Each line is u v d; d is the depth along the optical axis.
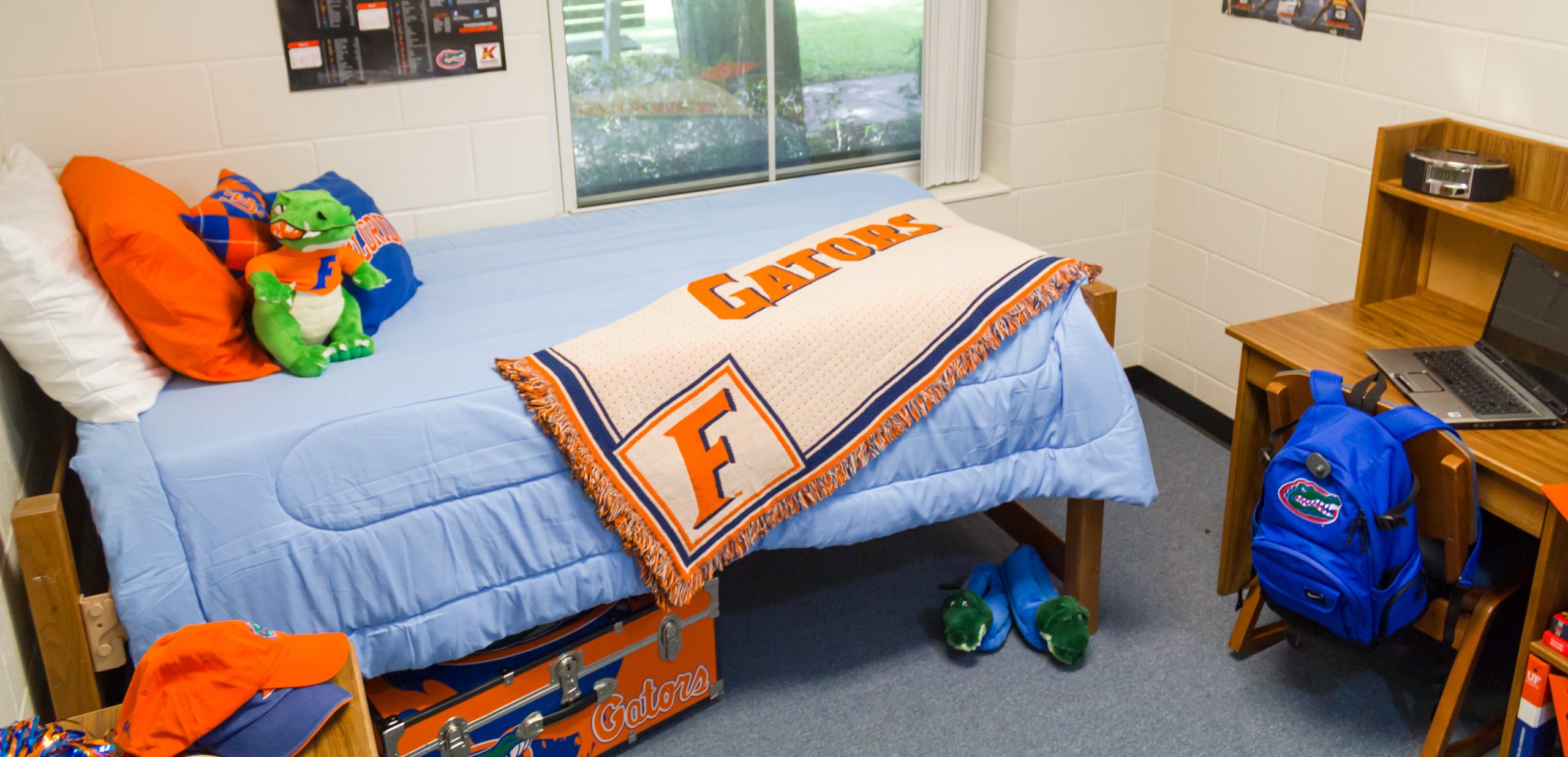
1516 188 2.32
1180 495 3.01
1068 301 2.24
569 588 1.95
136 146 2.31
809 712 2.32
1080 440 2.27
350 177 2.52
